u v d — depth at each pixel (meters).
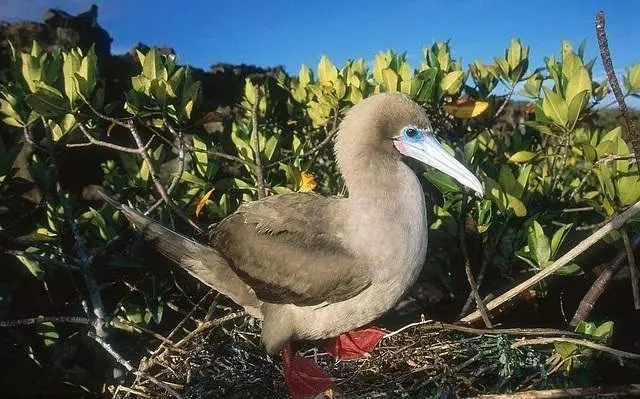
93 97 0.89
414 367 0.79
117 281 0.94
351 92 0.99
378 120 0.78
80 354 1.06
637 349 0.94
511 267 0.95
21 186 1.14
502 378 0.74
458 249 0.96
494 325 0.83
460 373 0.76
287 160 1.00
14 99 0.92
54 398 1.05
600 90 0.98
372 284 0.76
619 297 0.98
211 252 0.85
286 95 1.15
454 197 0.87
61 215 0.99
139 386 0.79
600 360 0.83
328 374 0.82
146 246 0.94
